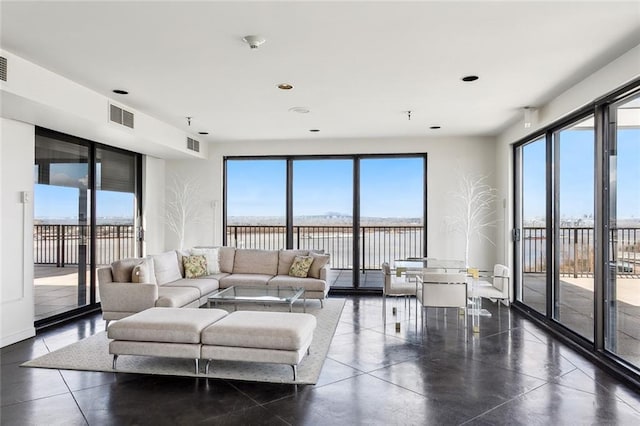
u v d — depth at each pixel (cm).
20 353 394
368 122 588
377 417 271
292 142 734
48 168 495
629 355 343
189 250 640
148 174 701
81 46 318
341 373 346
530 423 264
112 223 621
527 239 576
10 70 332
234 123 596
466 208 689
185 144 657
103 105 453
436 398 299
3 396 302
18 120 432
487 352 399
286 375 340
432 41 308
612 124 370
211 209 750
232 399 297
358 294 703
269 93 445
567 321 456
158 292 490
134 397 300
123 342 346
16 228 434
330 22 277
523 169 596
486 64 356
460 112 526
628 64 323
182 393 307
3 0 247
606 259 374
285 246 754
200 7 256
